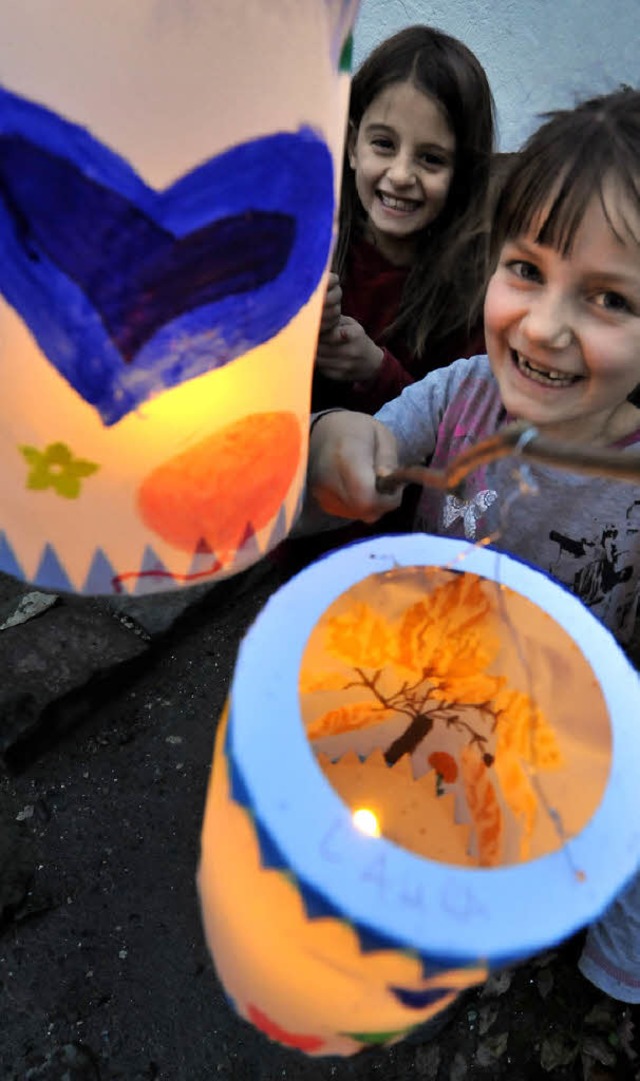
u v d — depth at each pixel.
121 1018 1.14
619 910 0.93
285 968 0.41
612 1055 1.11
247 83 0.36
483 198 1.08
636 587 0.92
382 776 0.63
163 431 0.44
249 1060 1.12
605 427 0.76
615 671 0.44
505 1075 1.10
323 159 0.42
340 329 0.93
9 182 0.36
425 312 1.12
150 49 0.34
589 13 1.50
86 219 0.37
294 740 0.38
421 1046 1.12
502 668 0.53
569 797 0.45
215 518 0.49
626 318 0.60
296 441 0.52
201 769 1.39
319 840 0.36
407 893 0.35
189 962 1.19
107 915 1.23
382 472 0.63
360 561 0.47
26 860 1.26
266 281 0.42
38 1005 1.14
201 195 0.37
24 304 0.40
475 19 1.55
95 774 1.37
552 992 1.16
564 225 0.58
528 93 1.57
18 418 0.43
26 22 0.33
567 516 0.82
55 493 0.46
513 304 0.64
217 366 0.43
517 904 0.36
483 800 0.58
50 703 1.34
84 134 0.35
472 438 0.87
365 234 1.21
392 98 1.04
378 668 0.55
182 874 1.28
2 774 1.34
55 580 0.51
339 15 0.41
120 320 0.39
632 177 0.56
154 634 1.47
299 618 0.44
